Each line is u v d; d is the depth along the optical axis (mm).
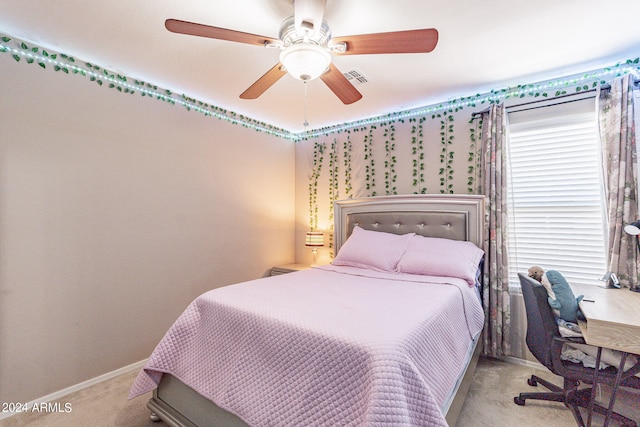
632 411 1854
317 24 1426
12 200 1901
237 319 1538
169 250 2725
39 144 2008
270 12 1674
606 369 1636
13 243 1905
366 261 2721
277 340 1352
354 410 1068
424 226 2953
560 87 2475
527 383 2219
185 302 2840
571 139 2436
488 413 1868
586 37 1923
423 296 1809
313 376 1202
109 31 1872
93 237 2252
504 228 2570
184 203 2848
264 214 3678
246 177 3459
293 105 3121
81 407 1946
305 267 3652
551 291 1803
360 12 1667
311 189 3975
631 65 2201
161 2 1605
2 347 1862
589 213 2369
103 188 2307
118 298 2383
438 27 1812
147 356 2555
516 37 1925
